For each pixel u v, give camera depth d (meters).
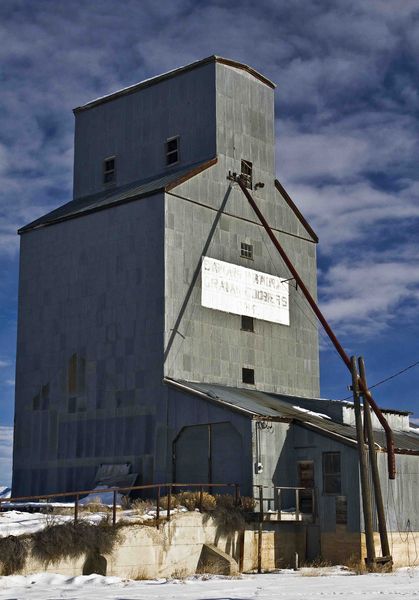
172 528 35.03
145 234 48.09
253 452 41.12
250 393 48.00
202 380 47.56
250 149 53.44
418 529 44.06
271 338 52.19
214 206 50.28
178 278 47.44
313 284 56.00
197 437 43.66
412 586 29.27
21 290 53.56
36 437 50.72
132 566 32.91
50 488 49.31
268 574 36.41
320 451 42.28
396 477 43.31
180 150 52.50
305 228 56.31
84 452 48.22
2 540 29.45
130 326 47.69
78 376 49.53
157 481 44.59
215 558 36.03
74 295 50.78
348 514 40.81
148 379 46.19
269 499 40.75
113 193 53.12
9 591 26.61
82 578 29.67
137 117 54.81
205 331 48.28
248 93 54.09
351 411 47.72
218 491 42.12
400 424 52.16
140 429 45.94
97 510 36.62
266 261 52.91
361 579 32.84
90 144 56.81
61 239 52.22
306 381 53.94
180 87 53.31
